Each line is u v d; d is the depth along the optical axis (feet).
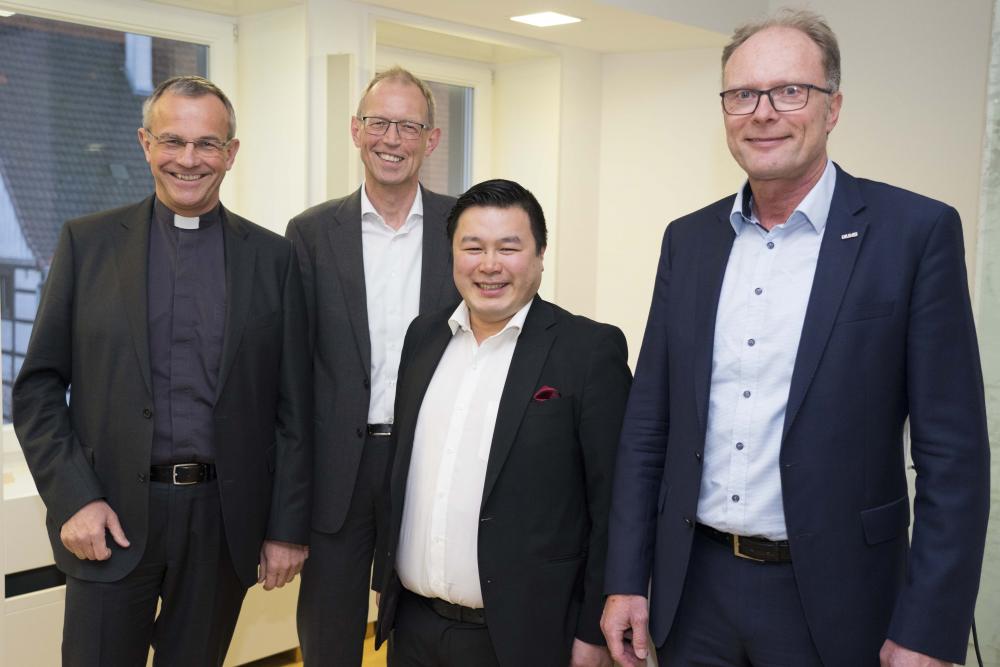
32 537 8.53
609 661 6.15
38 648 8.55
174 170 6.52
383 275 8.06
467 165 14.24
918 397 4.98
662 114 13.75
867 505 5.08
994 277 7.84
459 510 5.95
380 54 12.84
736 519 5.27
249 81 10.96
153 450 6.59
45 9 9.56
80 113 10.10
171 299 6.69
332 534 7.75
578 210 14.12
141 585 6.64
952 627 4.83
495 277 5.90
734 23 12.61
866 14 12.14
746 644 5.34
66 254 6.73
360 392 7.70
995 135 7.76
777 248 5.35
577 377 5.97
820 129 5.16
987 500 4.96
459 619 6.08
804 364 5.06
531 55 13.57
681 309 5.68
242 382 6.81
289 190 10.66
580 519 6.08
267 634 10.41
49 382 6.64
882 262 5.05
